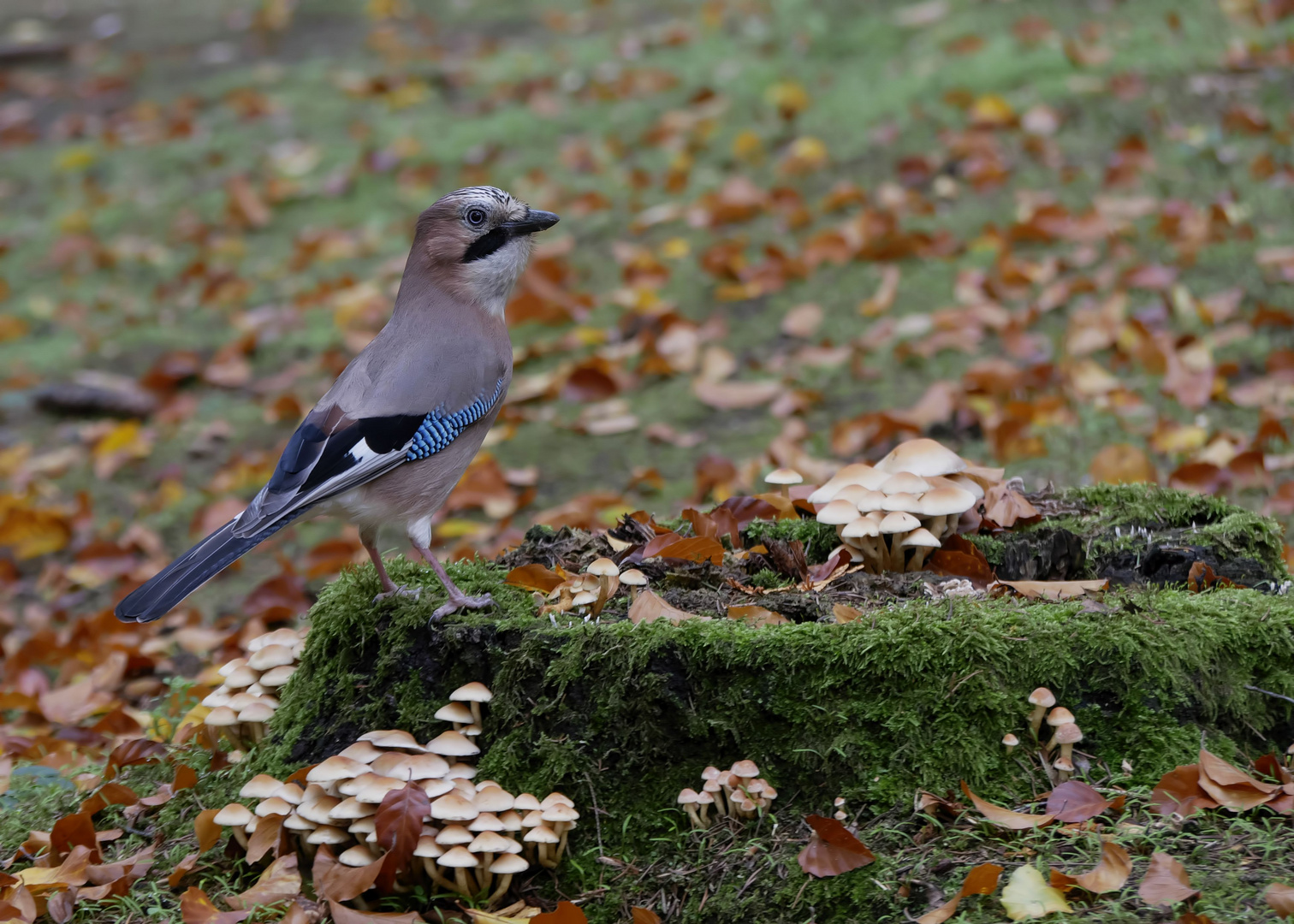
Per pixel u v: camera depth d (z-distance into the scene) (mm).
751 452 12227
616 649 6293
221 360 15617
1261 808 5711
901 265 14766
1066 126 16312
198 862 6574
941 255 14680
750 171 17578
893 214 15219
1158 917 5148
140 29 27891
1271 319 12109
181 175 20828
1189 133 15539
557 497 12117
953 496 6789
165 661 10383
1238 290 12586
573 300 15289
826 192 16578
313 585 11312
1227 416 11188
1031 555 7156
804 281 14875
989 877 5402
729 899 5836
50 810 7453
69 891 6371
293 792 6180
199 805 7047
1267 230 13531
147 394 15320
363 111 22109
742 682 6211
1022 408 11484
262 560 12156
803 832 6020
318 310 16594
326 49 25609
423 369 7258
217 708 7121
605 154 18812
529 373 14352
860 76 19672
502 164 19234
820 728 6148
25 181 21438
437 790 5906
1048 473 10656
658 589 7105
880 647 6109
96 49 26859
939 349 13031
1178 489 8633
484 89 22328
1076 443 11086
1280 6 18453
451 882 6031
